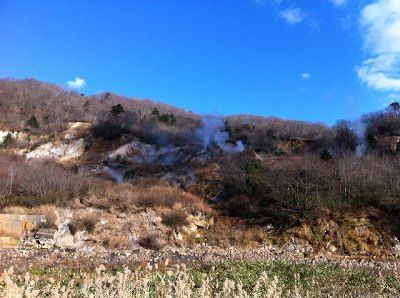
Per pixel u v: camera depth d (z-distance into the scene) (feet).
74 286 44.34
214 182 127.85
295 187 99.81
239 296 33.14
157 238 89.51
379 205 94.79
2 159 153.38
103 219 94.17
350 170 104.83
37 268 58.49
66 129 214.07
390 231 87.81
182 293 35.78
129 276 43.24
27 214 91.09
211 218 101.96
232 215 104.99
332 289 48.11
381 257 81.35
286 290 45.83
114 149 185.78
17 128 217.77
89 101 297.53
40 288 43.68
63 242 84.33
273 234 93.04
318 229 90.38
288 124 227.20
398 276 54.85
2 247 78.89
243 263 63.93
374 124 175.32
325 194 98.17
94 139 195.93
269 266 61.41
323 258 77.00
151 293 38.45
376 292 46.52
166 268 57.98
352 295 45.70
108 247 84.38
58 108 254.47
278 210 96.63
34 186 105.09
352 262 70.38
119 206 99.96
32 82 304.91
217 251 84.89
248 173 116.26
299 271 58.03
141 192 110.22
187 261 68.44
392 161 122.93
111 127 200.64
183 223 96.68
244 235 93.30
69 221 90.58
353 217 92.38
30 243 83.41
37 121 225.15
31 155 188.75
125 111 233.55
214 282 48.11
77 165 170.09
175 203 104.17
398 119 174.70
